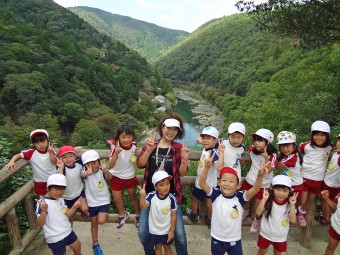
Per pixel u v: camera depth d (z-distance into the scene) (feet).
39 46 184.34
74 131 132.46
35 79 143.43
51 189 9.48
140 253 11.62
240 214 9.30
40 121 124.47
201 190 10.94
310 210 11.51
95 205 10.75
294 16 25.09
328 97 41.91
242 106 112.37
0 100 131.44
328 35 25.80
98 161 10.57
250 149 11.34
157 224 9.62
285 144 10.59
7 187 14.53
